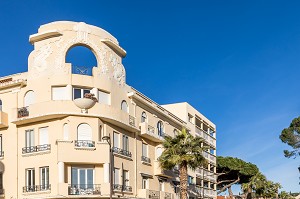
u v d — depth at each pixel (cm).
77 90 3366
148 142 4206
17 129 3425
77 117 3278
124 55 3828
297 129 6644
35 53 3444
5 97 3503
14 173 3344
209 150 6309
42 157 3269
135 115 3931
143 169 4025
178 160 3731
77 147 3209
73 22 3475
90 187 3241
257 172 7650
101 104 3369
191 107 5638
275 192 9675
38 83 3369
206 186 6056
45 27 3466
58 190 3102
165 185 4419
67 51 3397
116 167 3500
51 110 3228
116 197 3338
